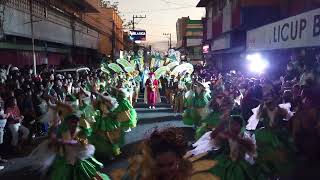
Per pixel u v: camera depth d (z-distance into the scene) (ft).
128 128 40.63
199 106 43.32
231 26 97.40
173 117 56.95
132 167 13.73
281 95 35.24
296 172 12.61
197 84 44.62
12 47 60.23
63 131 19.66
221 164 18.71
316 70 36.60
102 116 31.94
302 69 42.42
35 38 69.92
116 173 16.81
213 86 57.06
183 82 63.67
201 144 20.16
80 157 19.54
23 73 51.98
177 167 12.67
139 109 67.87
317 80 33.53
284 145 19.36
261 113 22.26
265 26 51.96
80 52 117.80
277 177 19.48
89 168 20.07
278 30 45.98
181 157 12.80
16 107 35.88
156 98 74.54
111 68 75.92
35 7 70.74
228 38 101.19
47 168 20.10
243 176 18.37
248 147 18.62
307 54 45.55
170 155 12.46
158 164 12.57
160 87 82.94
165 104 76.07
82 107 30.73
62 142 19.48
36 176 27.99
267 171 19.39
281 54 56.85
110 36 180.04
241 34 90.84
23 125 37.83
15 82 42.01
